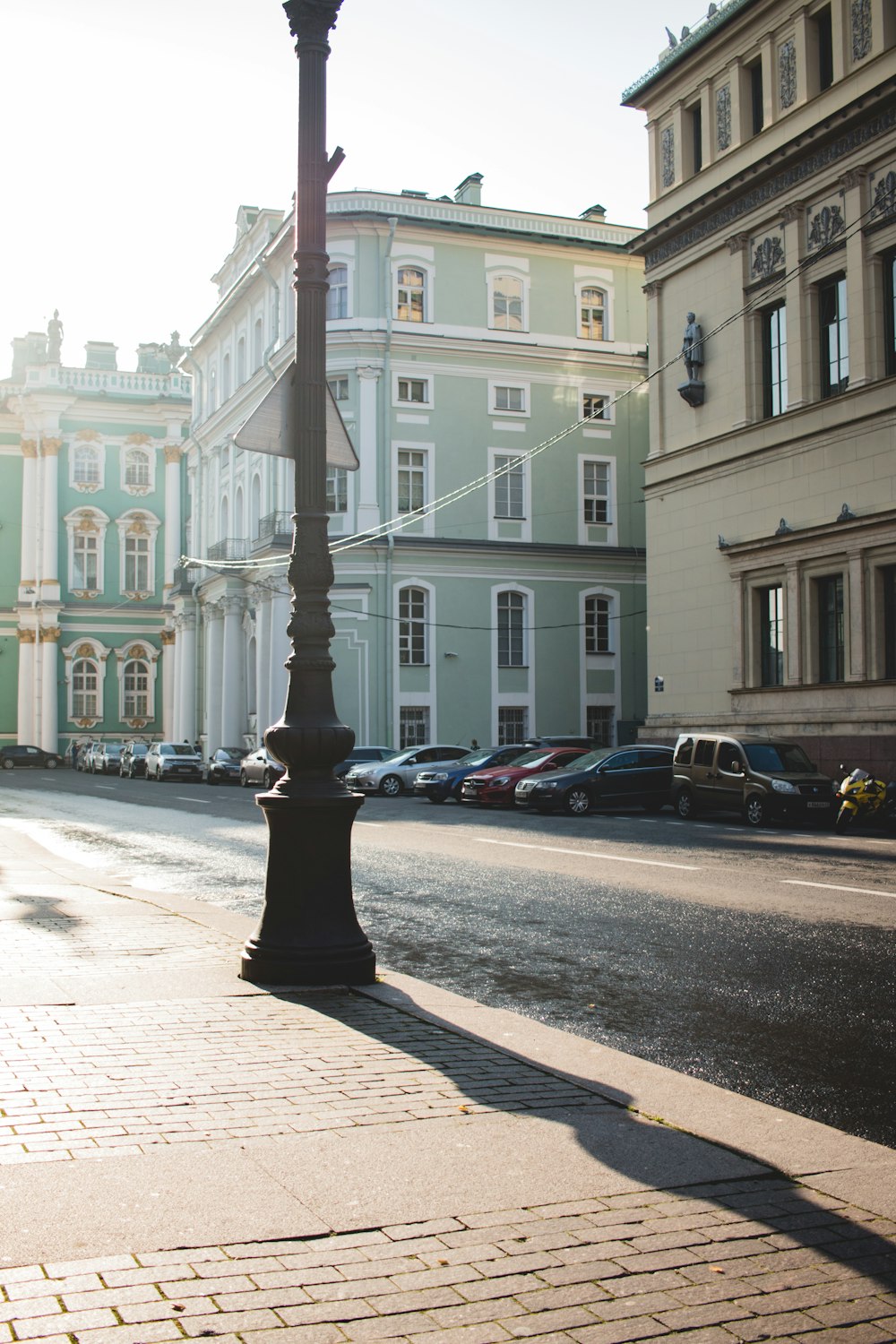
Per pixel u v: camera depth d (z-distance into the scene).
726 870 15.78
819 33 28.84
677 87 33.31
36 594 71.69
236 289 52.34
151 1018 7.09
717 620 31.66
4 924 10.62
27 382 71.88
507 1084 5.96
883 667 26.75
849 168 27.36
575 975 9.34
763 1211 4.41
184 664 61.31
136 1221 4.15
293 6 8.62
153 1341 3.37
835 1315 3.65
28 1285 3.68
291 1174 4.64
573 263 47.03
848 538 27.31
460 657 44.53
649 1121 5.43
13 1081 5.77
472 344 45.12
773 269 29.83
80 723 72.25
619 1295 3.74
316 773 8.30
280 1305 3.61
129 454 73.56
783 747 24.47
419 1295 3.70
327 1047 6.55
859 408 27.23
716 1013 8.05
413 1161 4.82
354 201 44.47
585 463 46.84
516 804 28.27
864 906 12.48
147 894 13.09
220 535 57.84
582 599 46.34
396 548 43.66
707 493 32.06
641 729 34.06
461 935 11.13
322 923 8.16
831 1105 6.09
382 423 43.94
